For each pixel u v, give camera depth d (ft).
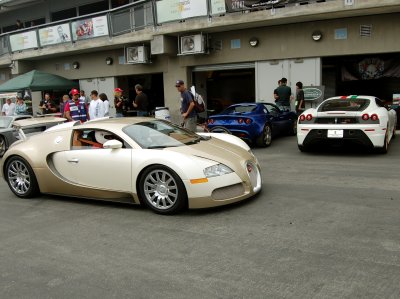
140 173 17.28
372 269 11.01
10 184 21.38
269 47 47.21
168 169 16.51
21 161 20.72
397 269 10.94
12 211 18.85
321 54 44.11
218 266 11.76
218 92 62.34
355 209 16.29
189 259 12.37
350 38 42.42
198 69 53.47
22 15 82.02
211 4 46.03
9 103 61.62
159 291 10.53
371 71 45.44
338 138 27.99
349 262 11.51
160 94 64.64
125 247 13.65
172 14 48.96
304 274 10.94
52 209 18.80
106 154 18.24
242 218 15.84
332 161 26.94
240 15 44.60
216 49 50.96
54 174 19.70
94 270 12.01
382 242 12.83
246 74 58.85
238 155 18.19
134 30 53.93
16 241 14.82
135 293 10.50
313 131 28.91
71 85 64.44
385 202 17.03
